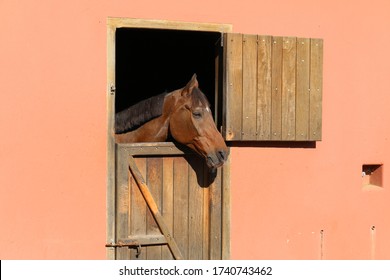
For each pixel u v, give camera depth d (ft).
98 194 17.52
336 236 19.99
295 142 19.40
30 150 16.92
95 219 17.53
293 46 18.63
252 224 19.04
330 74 19.67
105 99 17.49
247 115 18.26
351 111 19.98
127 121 18.40
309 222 19.67
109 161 17.56
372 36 20.10
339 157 19.93
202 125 17.22
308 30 19.36
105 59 17.46
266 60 18.37
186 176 18.19
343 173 19.99
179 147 17.98
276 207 19.29
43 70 16.96
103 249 17.63
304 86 18.80
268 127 18.47
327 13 19.54
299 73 18.72
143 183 17.71
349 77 19.89
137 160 17.70
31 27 16.84
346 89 19.88
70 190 17.29
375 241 20.45
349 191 20.08
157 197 17.93
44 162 17.04
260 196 19.10
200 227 18.42
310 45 18.81
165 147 17.85
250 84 18.25
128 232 17.72
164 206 18.01
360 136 20.12
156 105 17.99
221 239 18.67
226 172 18.61
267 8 18.92
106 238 17.65
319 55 18.92
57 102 17.10
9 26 16.66
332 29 19.62
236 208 18.84
